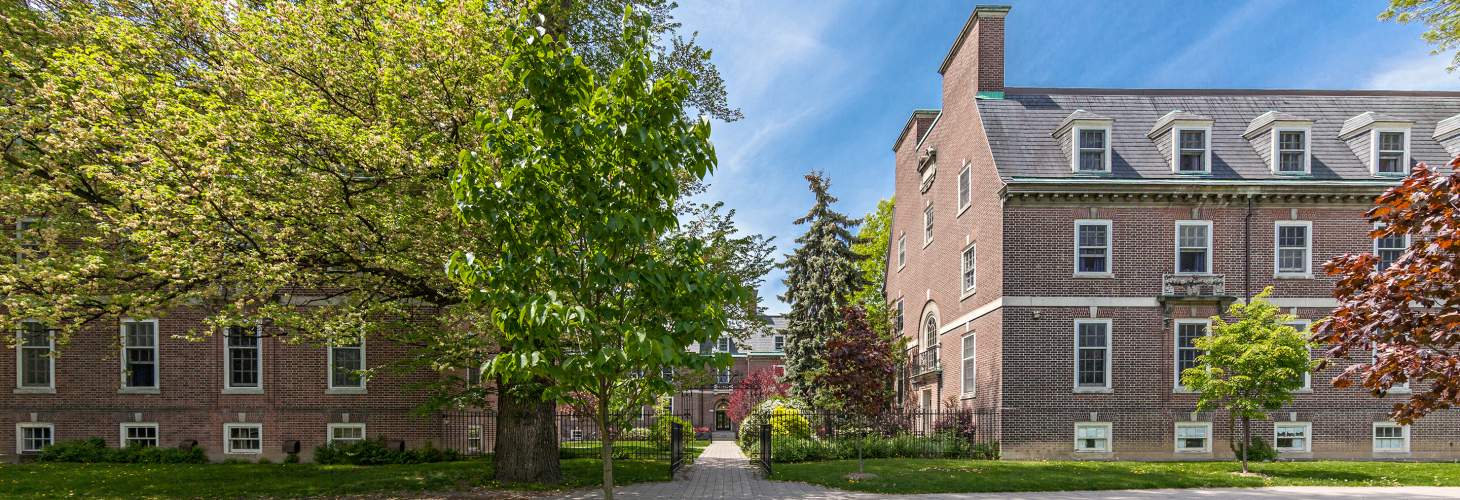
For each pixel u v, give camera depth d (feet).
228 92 43.60
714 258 54.54
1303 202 72.54
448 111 43.98
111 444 74.18
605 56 60.64
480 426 78.74
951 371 88.28
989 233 76.43
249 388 75.51
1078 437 71.36
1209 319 72.13
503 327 23.36
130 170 40.81
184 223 41.37
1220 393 55.93
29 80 43.21
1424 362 19.11
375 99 46.21
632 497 48.44
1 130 42.14
